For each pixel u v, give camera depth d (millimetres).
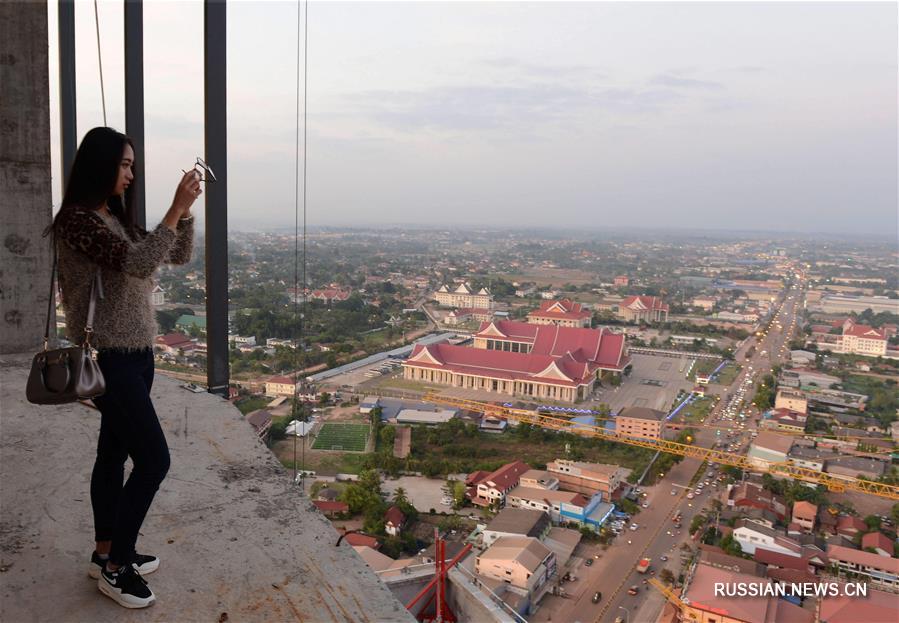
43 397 1394
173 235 1494
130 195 1673
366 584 1738
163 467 1600
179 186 1507
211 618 1549
